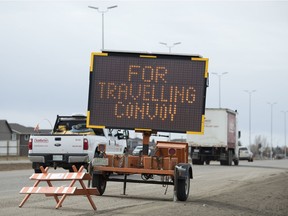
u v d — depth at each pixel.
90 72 17.09
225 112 49.38
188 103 16.75
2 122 100.75
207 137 49.62
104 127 16.95
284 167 48.25
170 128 16.78
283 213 15.40
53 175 14.34
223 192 20.61
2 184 21.88
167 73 16.89
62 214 13.12
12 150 86.19
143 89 16.92
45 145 24.44
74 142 24.31
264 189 22.42
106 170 16.95
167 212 13.90
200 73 16.78
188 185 17.06
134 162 17.02
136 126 16.88
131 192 19.34
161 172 16.59
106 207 14.70
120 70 17.03
